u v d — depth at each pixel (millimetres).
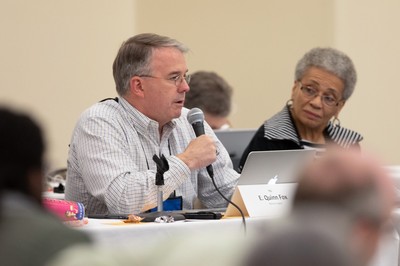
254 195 6348
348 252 2562
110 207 6859
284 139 8812
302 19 14484
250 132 9102
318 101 8820
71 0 12781
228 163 7824
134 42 7312
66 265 3166
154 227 5715
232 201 6348
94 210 7242
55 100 12648
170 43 7324
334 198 2664
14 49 12422
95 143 7055
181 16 14359
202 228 5859
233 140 9000
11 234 3436
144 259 3199
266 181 6418
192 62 14414
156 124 7289
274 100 14516
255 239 2627
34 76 12523
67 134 12703
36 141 3701
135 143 7223
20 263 3363
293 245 2529
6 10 12391
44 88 12570
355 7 14547
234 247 3090
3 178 3643
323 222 2598
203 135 6953
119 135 7141
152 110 7234
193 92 10156
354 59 14531
